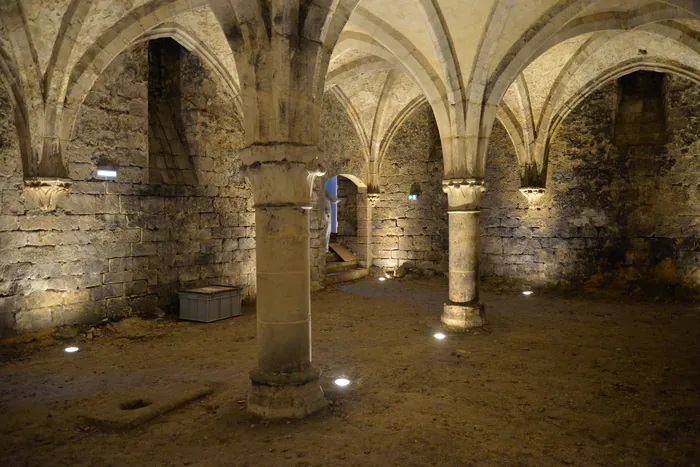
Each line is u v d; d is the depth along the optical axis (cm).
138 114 909
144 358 684
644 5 820
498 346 733
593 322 902
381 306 1073
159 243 948
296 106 445
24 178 746
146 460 385
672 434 429
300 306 466
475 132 796
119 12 735
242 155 455
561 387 553
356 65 1081
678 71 1053
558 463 378
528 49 772
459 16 725
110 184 865
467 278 848
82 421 459
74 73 752
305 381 468
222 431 435
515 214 1309
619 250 1198
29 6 667
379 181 1509
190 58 1016
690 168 1116
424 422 455
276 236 455
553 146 1256
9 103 734
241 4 434
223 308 939
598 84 1150
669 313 984
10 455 396
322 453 393
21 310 746
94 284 841
